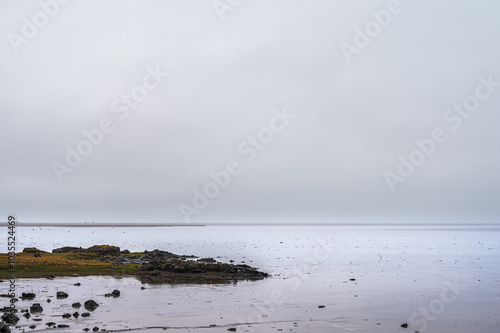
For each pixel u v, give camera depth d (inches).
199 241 6018.7
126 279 1966.0
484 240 6638.8
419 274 2340.1
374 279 2118.6
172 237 7421.3
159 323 1161.4
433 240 6624.0
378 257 3469.5
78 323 1121.4
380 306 1454.2
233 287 1801.2
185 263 2251.5
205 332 1092.5
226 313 1305.4
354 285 1910.7
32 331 1034.1
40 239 6018.7
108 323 1138.0
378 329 1165.1
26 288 1628.9
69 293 1550.2
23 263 2191.2
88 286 1726.1
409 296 1644.9
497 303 1526.8
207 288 1765.5
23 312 1226.6
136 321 1171.3
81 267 2245.3
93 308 1310.3
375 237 7716.5
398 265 2827.3
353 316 1304.1
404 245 5231.3
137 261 2600.9
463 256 3614.7
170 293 1621.6
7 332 1002.7
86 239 6220.5
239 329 1133.7
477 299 1595.7
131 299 1481.3
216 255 3548.2
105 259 2628.0
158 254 2952.8
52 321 1135.6
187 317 1240.8
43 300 1405.0
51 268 2174.0
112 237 7150.6
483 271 2491.4
